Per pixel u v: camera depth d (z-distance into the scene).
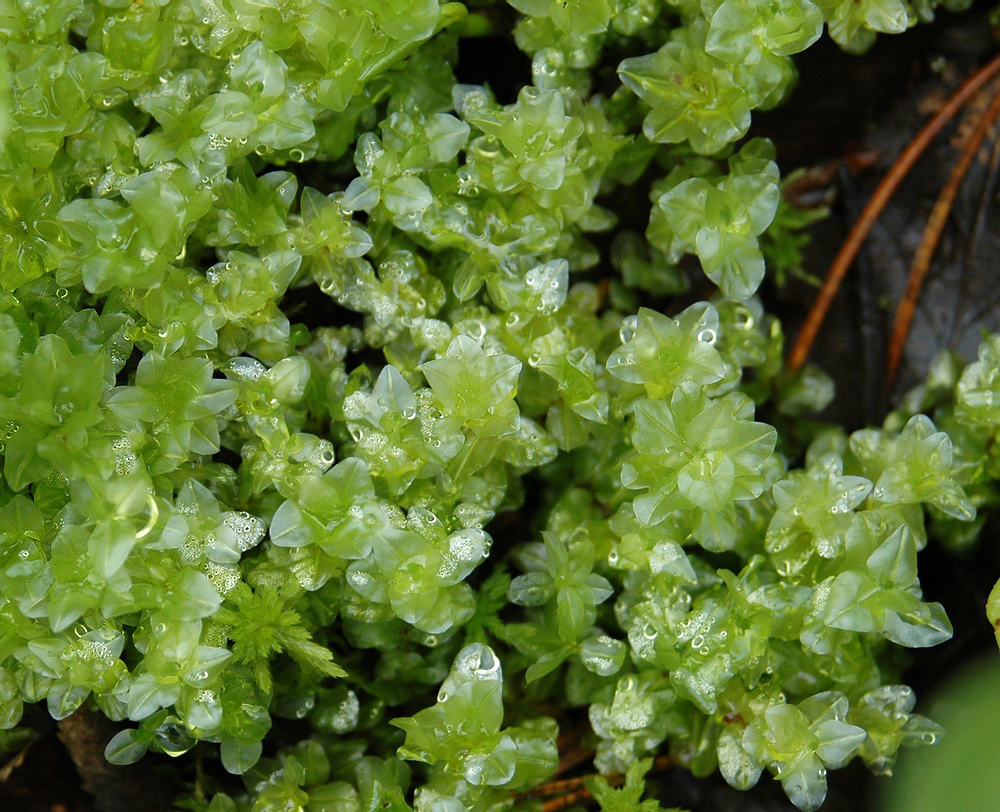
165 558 0.25
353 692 0.27
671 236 0.27
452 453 0.26
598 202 0.28
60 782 0.27
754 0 0.26
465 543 0.26
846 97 0.28
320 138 0.26
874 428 0.27
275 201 0.26
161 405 0.25
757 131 0.28
